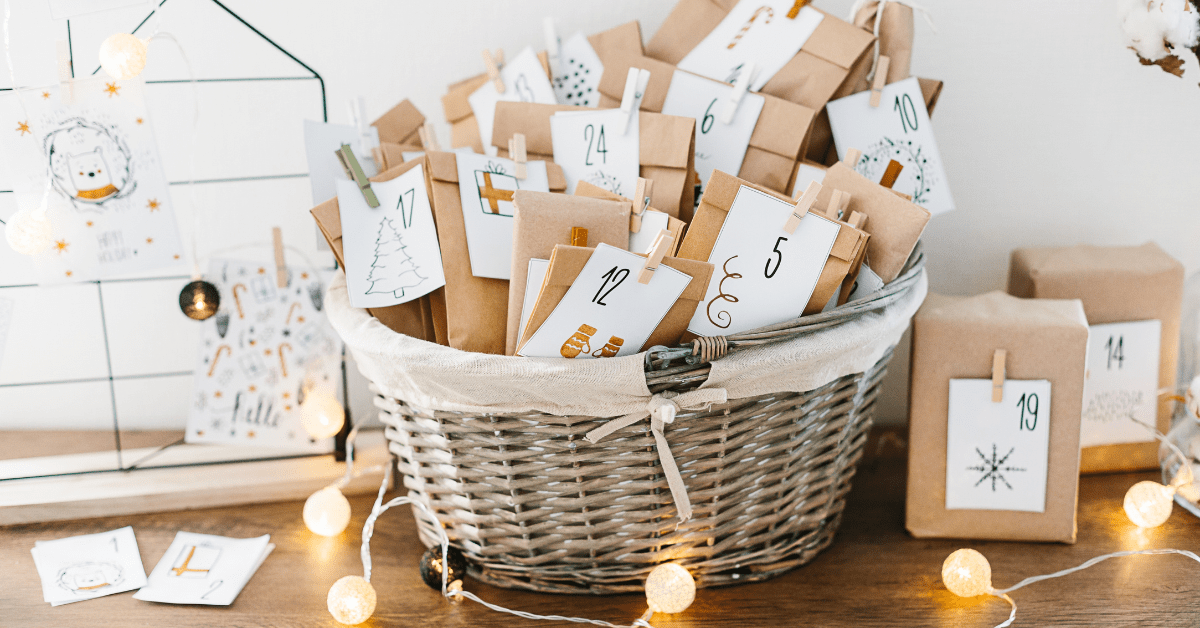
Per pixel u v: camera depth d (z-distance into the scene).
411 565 0.81
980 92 1.01
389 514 0.91
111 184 0.86
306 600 0.76
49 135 0.83
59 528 0.88
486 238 0.72
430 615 0.73
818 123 0.85
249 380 0.95
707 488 0.69
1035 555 0.80
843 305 0.67
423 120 0.88
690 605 0.74
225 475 0.93
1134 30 0.80
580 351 0.63
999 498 0.81
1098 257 0.92
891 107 0.84
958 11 0.98
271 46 0.96
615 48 0.87
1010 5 0.98
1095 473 0.95
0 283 0.97
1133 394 0.92
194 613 0.74
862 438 0.81
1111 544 0.82
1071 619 0.71
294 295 0.95
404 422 0.72
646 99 0.83
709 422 0.66
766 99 0.81
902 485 0.95
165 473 0.94
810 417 0.71
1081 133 1.03
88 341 1.02
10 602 0.75
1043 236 1.06
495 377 0.62
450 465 0.71
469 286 0.72
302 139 1.00
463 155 0.75
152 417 1.05
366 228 0.75
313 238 1.03
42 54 0.92
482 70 1.00
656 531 0.70
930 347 0.80
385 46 0.98
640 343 0.65
